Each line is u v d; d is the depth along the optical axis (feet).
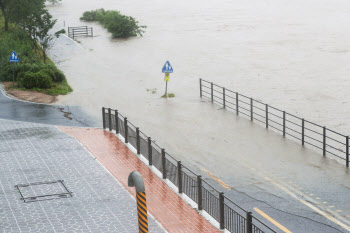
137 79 132.77
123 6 323.16
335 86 120.98
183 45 185.47
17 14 166.71
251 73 138.31
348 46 173.68
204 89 121.29
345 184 61.57
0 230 46.21
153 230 46.78
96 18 253.85
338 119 94.63
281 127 90.02
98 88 122.01
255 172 66.23
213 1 345.72
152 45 187.21
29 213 50.24
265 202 55.93
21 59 133.69
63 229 46.55
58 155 69.82
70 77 135.44
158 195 56.75
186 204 54.34
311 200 56.44
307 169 67.46
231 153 74.49
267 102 108.78
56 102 106.63
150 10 298.56
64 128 85.10
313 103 106.83
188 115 97.19
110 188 57.41
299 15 262.26
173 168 61.57
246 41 190.39
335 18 245.86
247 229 43.19
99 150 72.59
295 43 183.01
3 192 56.03
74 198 54.34
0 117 92.48
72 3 347.97
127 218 49.08
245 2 335.06
